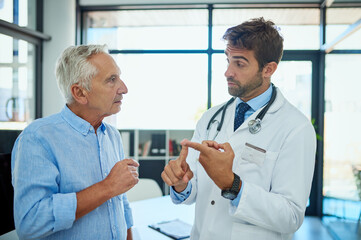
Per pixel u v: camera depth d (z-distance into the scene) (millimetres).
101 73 976
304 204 913
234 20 4109
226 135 1137
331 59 3621
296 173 919
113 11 4047
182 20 4211
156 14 4070
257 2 3752
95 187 921
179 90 4055
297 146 945
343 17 3166
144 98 4098
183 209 2232
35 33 3484
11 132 3273
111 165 1122
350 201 2955
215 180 863
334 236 3189
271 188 987
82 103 1007
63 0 3758
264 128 1046
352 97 2893
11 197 2428
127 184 949
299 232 3402
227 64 1026
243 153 1021
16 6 3332
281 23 4004
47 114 3809
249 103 1109
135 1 3873
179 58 4012
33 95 3691
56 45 3781
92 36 4098
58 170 948
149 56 4039
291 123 997
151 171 4371
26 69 3535
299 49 3955
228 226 1011
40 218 856
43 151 924
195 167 1224
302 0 3742
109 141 1168
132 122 4152
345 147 3107
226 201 1040
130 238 1310
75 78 966
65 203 869
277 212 862
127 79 4059
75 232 958
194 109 4121
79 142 1013
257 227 974
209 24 3854
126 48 4043
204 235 1052
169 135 4371
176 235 1629
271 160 983
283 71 3990
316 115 3994
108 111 1045
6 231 2357
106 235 1015
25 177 886
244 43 941
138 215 2078
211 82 3938
